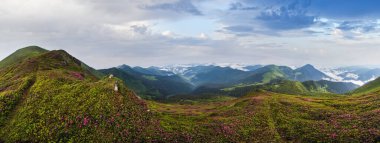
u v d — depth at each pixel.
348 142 73.44
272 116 101.81
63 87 100.94
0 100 92.94
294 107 111.12
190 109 131.50
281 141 80.94
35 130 78.38
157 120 90.31
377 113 86.75
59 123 80.38
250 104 120.88
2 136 78.19
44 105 89.19
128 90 106.62
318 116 98.31
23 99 96.12
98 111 85.12
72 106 87.88
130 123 82.38
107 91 97.00
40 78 111.00
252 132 87.50
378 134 72.94
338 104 112.88
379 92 128.75
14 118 85.06
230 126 91.88
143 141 75.50
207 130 88.25
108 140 73.62
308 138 80.25
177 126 88.75
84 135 75.81
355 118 88.25
